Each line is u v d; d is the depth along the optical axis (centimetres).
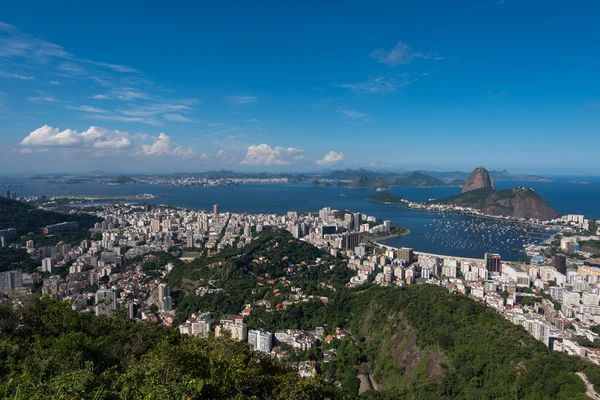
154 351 2162
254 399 1936
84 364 2230
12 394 1658
